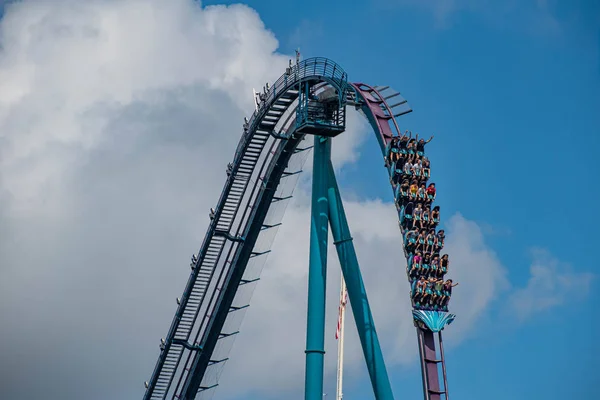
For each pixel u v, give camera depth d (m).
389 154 98.94
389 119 102.12
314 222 106.94
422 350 95.12
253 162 116.62
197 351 122.44
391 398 104.19
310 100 106.94
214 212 118.31
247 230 118.19
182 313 121.50
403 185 97.81
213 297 120.94
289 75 109.31
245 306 120.81
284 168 116.00
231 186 117.62
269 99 111.62
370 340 105.19
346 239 108.12
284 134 113.31
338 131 105.19
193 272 120.25
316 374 104.00
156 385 125.31
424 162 99.00
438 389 94.50
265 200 117.31
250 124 114.75
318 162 108.06
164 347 122.88
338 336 127.06
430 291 95.50
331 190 108.81
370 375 104.62
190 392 124.31
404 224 98.00
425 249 96.81
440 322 95.19
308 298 105.75
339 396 125.38
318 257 106.25
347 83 103.12
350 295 106.94
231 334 121.88
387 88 103.56
